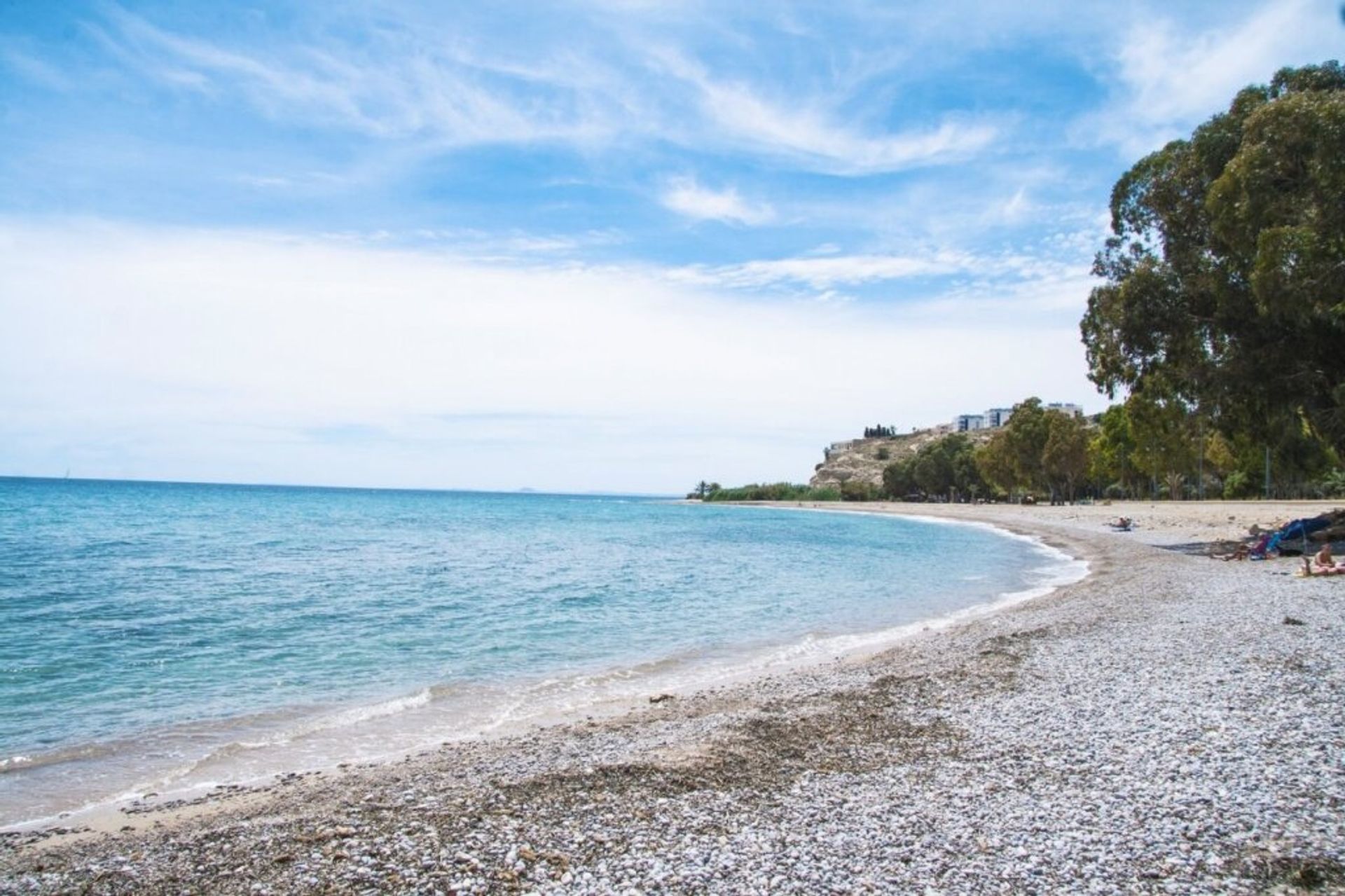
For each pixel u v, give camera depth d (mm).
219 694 14711
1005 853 6551
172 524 71438
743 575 36781
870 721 11234
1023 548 52281
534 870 6492
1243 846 6527
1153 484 108500
